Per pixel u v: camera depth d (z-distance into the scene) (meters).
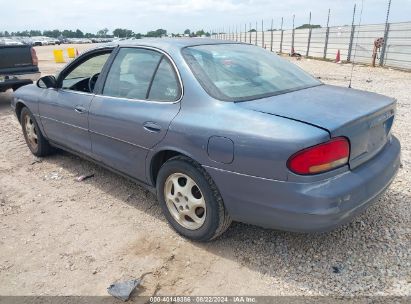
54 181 4.69
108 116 3.75
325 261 2.96
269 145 2.56
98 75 4.15
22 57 9.50
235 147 2.70
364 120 2.73
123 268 2.99
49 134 4.97
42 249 3.29
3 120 8.00
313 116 2.64
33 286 2.84
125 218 3.74
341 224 2.63
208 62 3.34
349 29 21.00
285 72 3.68
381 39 17.64
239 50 3.80
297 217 2.56
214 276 2.85
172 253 3.14
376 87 11.22
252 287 2.73
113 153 3.86
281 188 2.57
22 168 5.17
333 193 2.50
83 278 2.90
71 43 72.69
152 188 3.60
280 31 31.56
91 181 4.64
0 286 2.86
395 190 4.03
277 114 2.69
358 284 2.70
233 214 2.90
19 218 3.82
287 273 2.85
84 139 4.26
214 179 2.88
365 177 2.71
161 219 3.69
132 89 3.64
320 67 17.97
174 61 3.31
